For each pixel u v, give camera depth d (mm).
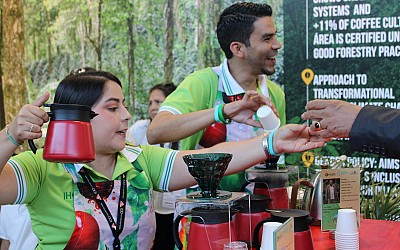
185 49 3770
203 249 1264
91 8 4023
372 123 1375
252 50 1976
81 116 1272
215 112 1812
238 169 1587
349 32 3301
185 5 3748
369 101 3279
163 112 1962
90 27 4035
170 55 3814
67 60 4125
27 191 1433
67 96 1494
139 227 1570
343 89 3336
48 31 4164
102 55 4016
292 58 3438
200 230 1272
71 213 1488
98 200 1511
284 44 3449
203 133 2020
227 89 2031
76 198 1499
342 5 3303
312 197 1737
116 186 1542
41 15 4172
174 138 1894
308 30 3391
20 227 2434
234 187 1883
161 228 2828
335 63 3342
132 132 3758
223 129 2000
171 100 1998
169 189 1668
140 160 1635
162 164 1649
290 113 3457
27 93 4254
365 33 3266
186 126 1861
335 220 1567
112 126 1498
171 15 3793
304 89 3422
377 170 3244
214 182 1328
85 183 1509
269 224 1181
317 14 3365
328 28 3346
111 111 1509
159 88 3625
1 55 4289
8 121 4301
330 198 1562
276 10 3457
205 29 3703
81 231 1484
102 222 1504
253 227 1434
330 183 1562
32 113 1254
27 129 1247
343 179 1585
